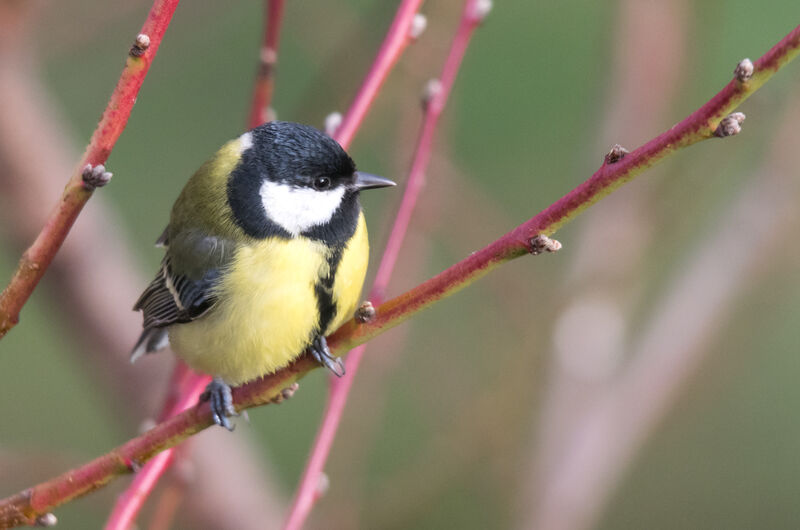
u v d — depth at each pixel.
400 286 3.41
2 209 3.41
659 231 3.44
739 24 3.52
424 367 3.47
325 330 3.34
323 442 3.30
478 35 3.55
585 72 3.55
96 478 3.27
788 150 3.43
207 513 3.42
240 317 3.34
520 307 3.44
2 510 3.27
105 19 3.46
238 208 3.34
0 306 3.25
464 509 3.45
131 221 3.56
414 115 3.42
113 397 3.43
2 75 3.40
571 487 3.42
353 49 3.40
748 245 3.43
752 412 3.53
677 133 3.24
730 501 3.52
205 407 3.27
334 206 3.34
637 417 3.42
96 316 3.42
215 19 3.50
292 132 3.34
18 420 3.56
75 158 3.43
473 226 3.44
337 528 3.40
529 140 3.54
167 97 3.58
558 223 3.25
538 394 3.42
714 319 3.43
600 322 3.43
